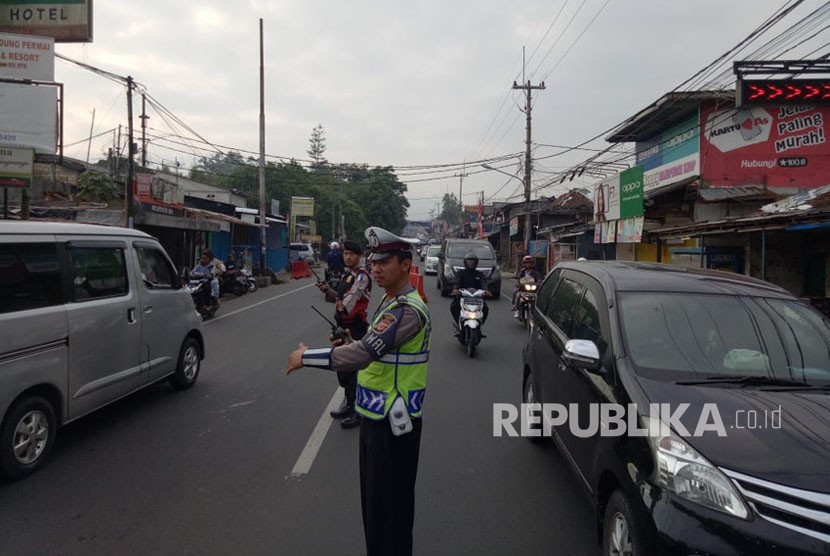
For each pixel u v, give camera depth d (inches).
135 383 231.0
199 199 1120.8
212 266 544.1
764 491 94.8
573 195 1357.0
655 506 100.0
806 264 483.8
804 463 98.1
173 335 261.6
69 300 194.2
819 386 127.6
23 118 406.0
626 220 654.5
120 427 220.8
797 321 145.4
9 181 403.2
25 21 450.6
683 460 101.4
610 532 115.9
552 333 188.5
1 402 162.9
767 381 127.2
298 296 761.0
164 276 263.0
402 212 2942.9
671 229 473.7
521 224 1416.1
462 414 246.4
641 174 611.2
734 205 629.0
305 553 133.0
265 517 150.1
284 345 394.6
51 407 183.5
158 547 134.7
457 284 408.8
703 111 646.5
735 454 100.3
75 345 193.0
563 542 141.0
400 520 113.5
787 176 622.5
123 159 1114.1
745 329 141.4
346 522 147.7
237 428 220.8
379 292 822.5
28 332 173.0
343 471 180.5
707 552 92.4
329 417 235.0
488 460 193.5
